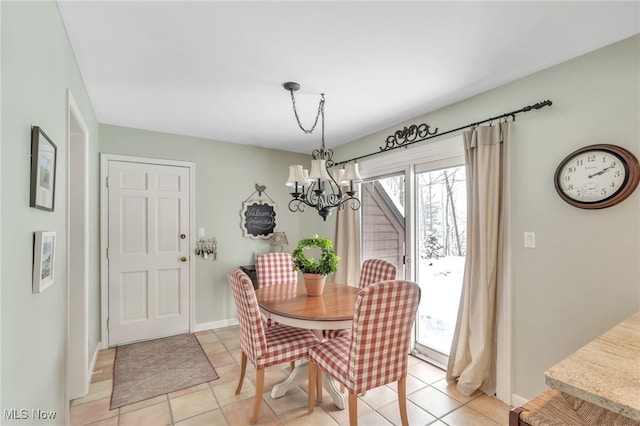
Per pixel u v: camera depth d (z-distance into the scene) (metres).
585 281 1.91
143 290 3.47
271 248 4.31
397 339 1.83
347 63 2.07
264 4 1.50
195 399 2.30
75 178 2.40
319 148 4.39
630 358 0.93
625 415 0.69
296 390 2.43
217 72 2.19
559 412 0.83
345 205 3.98
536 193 2.14
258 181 4.25
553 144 2.07
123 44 1.84
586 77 1.93
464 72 2.19
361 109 2.88
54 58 1.44
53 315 1.40
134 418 2.07
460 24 1.66
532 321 2.15
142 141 3.49
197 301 3.77
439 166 2.93
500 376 2.28
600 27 1.68
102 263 3.24
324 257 2.52
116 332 3.31
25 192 1.06
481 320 2.31
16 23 0.98
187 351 3.16
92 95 2.57
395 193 3.43
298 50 1.91
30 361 1.11
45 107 1.30
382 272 2.85
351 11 1.55
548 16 1.59
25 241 1.06
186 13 1.57
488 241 2.32
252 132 3.63
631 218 1.74
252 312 2.02
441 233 2.95
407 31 1.72
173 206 3.66
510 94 2.32
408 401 2.27
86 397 2.32
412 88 2.44
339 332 2.63
